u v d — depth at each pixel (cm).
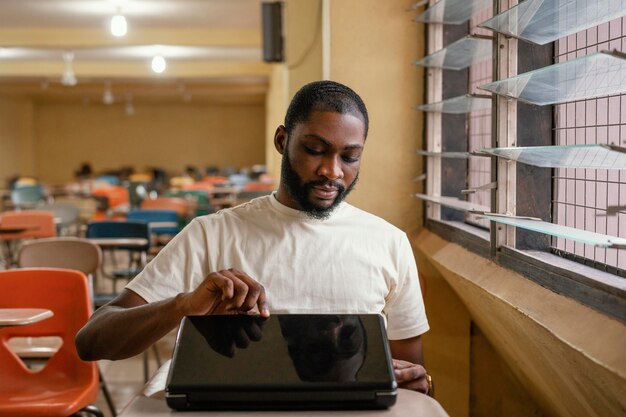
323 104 144
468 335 304
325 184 146
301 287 153
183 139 2409
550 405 242
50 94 2175
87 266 399
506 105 211
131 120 2389
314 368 107
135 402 110
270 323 120
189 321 120
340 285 154
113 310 148
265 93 2072
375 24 323
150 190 1620
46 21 1009
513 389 300
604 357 130
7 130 2103
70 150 2364
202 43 1076
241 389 103
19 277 284
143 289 154
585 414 183
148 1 873
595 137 187
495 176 211
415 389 145
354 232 158
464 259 245
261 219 158
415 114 324
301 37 484
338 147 144
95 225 548
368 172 325
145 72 1466
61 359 281
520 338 198
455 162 307
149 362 481
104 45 1077
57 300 283
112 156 2384
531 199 210
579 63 144
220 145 2420
